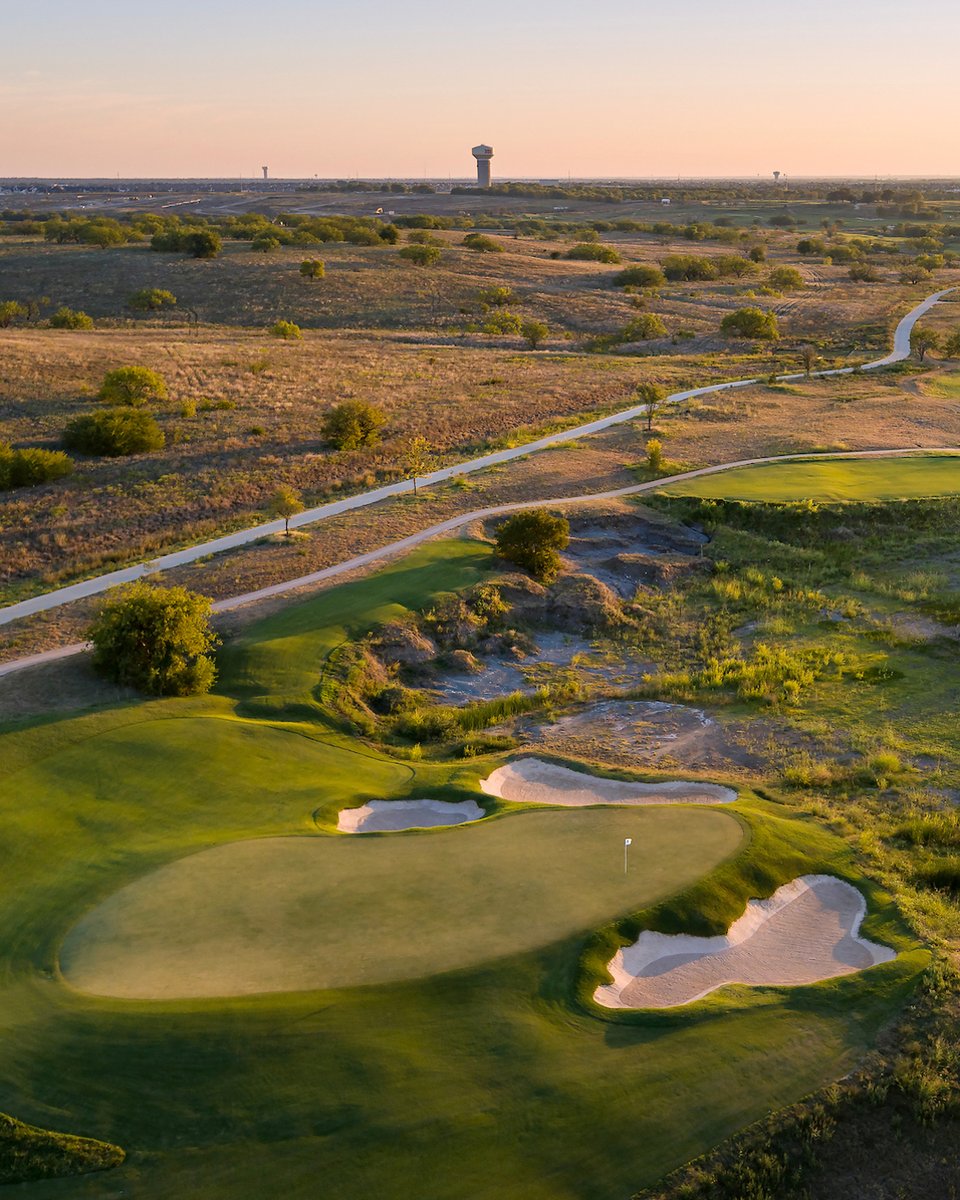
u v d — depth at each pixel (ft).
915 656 123.24
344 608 131.03
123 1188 42.78
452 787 81.97
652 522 167.84
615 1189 43.96
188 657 112.16
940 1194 47.09
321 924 57.72
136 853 67.92
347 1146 44.50
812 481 184.14
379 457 213.87
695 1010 53.47
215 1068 47.65
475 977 53.42
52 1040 49.19
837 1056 51.98
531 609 138.41
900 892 68.74
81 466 203.51
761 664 121.39
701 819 73.20
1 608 141.38
